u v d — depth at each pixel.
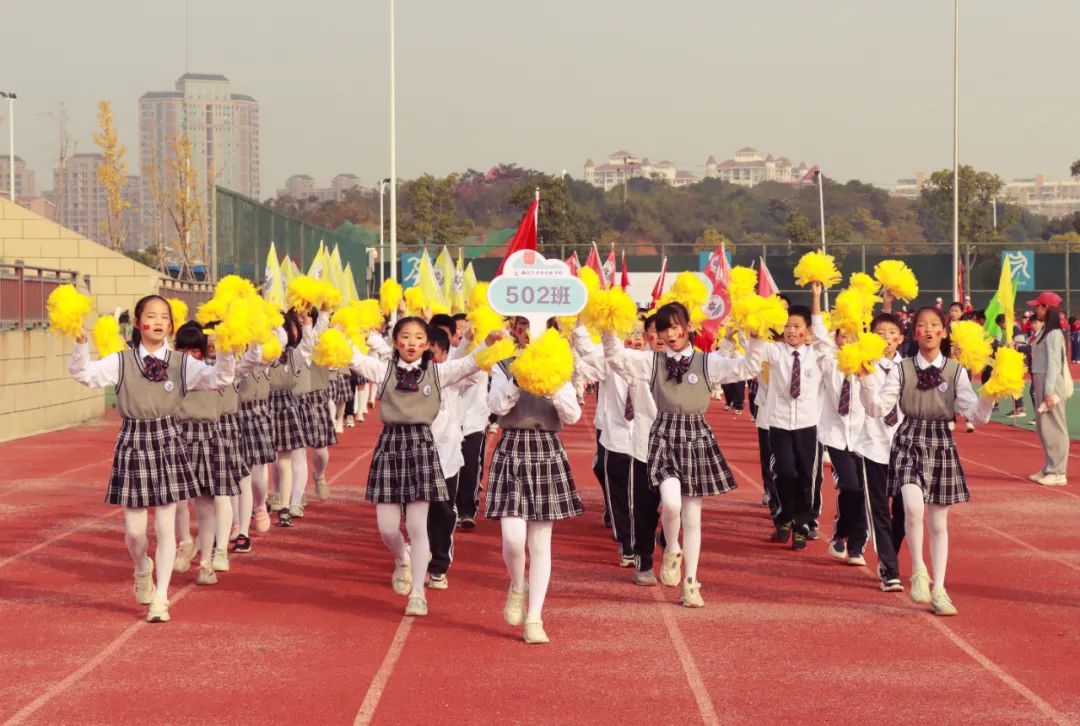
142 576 8.02
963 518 11.94
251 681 6.46
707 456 8.23
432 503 8.73
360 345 9.49
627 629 7.60
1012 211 79.94
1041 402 14.43
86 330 7.97
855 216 103.81
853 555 9.63
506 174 101.12
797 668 6.73
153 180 61.59
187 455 7.98
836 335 10.69
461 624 7.72
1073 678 6.54
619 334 8.09
